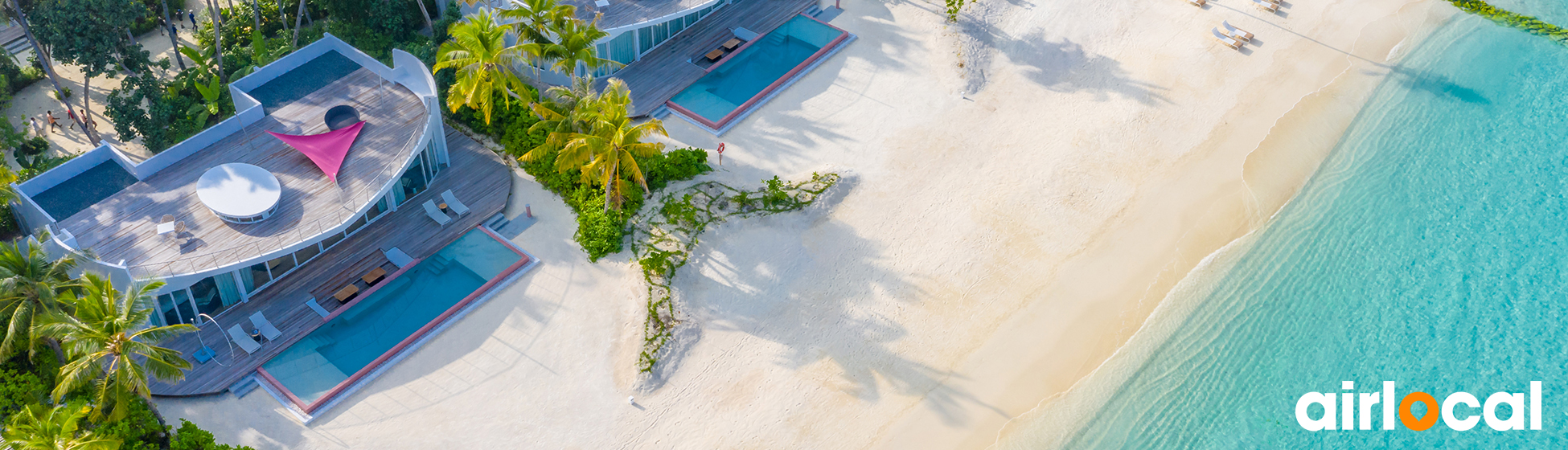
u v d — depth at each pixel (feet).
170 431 134.21
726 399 145.69
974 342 156.25
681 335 153.28
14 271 123.13
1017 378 151.53
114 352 117.29
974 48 219.20
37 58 195.42
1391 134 203.41
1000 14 230.68
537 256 165.48
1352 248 177.68
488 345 151.02
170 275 140.05
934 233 174.50
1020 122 201.67
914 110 202.90
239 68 197.06
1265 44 226.99
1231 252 174.91
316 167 161.79
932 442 142.20
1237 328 161.79
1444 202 188.14
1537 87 216.95
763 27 222.48
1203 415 149.07
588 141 153.17
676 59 211.20
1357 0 242.58
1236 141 199.52
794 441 140.97
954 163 189.98
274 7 212.64
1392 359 159.43
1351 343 161.48
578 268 164.04
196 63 201.05
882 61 215.92
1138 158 193.77
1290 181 191.11
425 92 176.86
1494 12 239.91
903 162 189.37
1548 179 193.77
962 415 145.79
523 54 176.35
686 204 174.70
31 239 128.67
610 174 160.04
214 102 187.11
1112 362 154.92
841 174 184.14
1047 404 148.25
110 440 122.11
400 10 209.67
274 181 155.12
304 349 147.54
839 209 178.40
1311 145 199.72
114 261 142.82
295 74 180.55
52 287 125.08
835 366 151.12
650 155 159.84
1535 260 176.65
